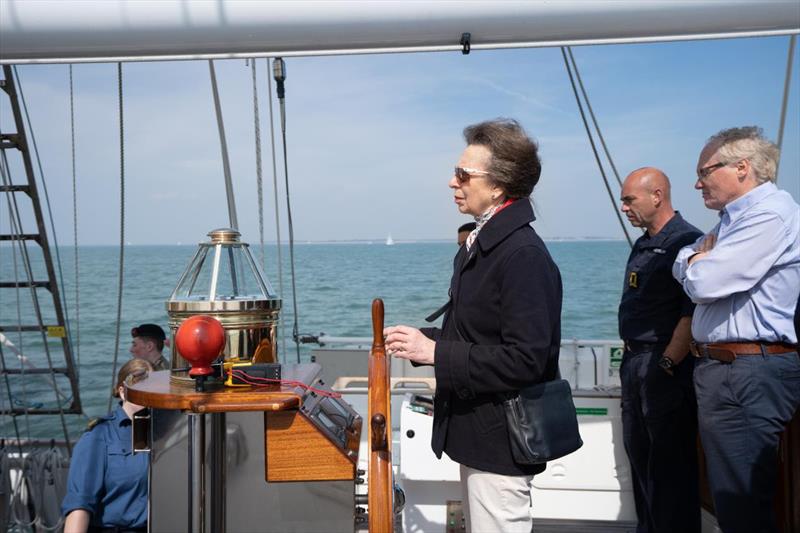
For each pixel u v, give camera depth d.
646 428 3.13
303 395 1.45
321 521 1.42
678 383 3.02
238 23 2.14
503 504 1.82
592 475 3.43
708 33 2.19
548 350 1.74
